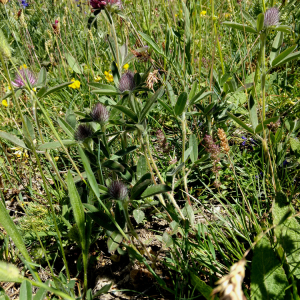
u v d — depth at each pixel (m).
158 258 0.31
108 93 0.31
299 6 0.54
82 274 0.32
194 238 0.32
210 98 0.47
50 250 0.34
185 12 0.49
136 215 0.29
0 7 0.72
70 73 0.74
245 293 0.23
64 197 0.36
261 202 0.35
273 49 0.37
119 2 0.37
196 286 0.24
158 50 0.47
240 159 0.43
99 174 0.31
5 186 0.46
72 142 0.29
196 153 0.33
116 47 0.36
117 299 0.28
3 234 0.34
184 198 0.38
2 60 0.21
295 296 0.20
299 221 0.26
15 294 0.30
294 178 0.36
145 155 0.30
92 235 0.33
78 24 0.93
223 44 0.68
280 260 0.24
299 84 0.55
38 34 0.91
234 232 0.31
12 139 0.27
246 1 0.63
